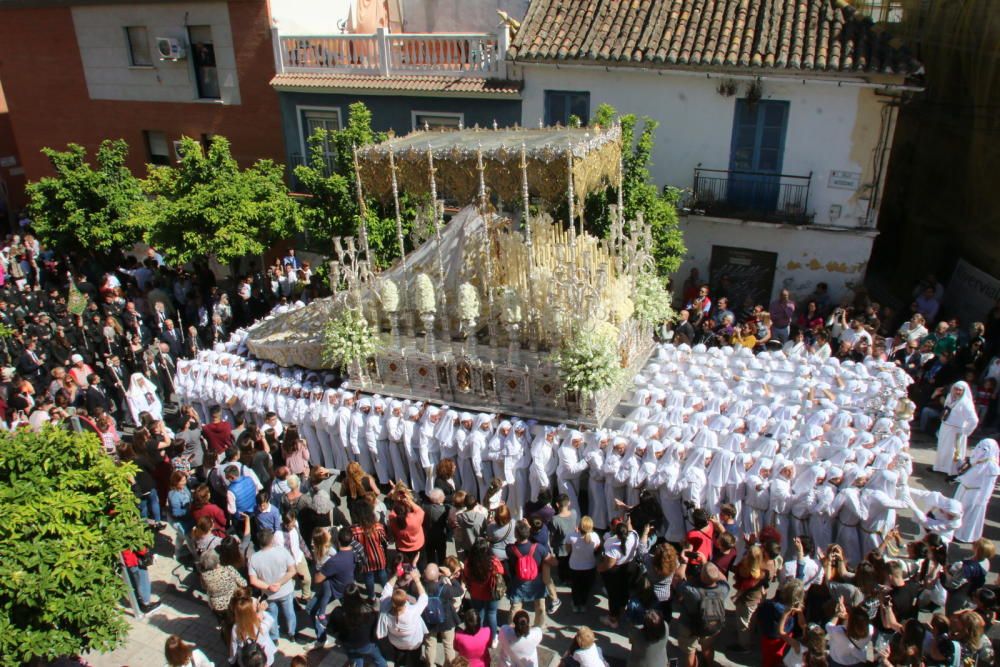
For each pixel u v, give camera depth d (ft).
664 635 23.40
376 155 36.99
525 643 23.63
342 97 63.57
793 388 36.47
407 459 37.29
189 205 53.31
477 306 35.96
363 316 39.47
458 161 35.29
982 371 44.19
